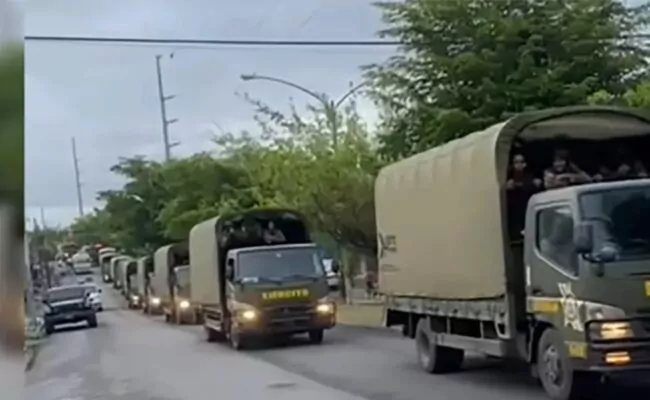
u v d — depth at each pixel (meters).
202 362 21.58
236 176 58.09
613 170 13.86
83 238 120.25
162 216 63.44
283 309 24.03
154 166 79.25
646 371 10.89
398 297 17.39
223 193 56.47
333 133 34.12
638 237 11.00
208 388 16.20
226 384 16.66
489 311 13.40
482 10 25.48
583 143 13.98
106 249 105.31
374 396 13.84
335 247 38.75
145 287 55.06
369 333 27.09
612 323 10.70
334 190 32.50
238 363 20.69
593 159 14.06
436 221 15.14
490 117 24.42
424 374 16.34
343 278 39.50
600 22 25.17
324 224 33.44
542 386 12.98
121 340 32.00
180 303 40.53
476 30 25.41
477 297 13.69
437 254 15.17
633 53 25.25
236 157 58.31
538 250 12.04
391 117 26.86
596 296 10.79
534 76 24.52
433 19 25.80
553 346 11.73
